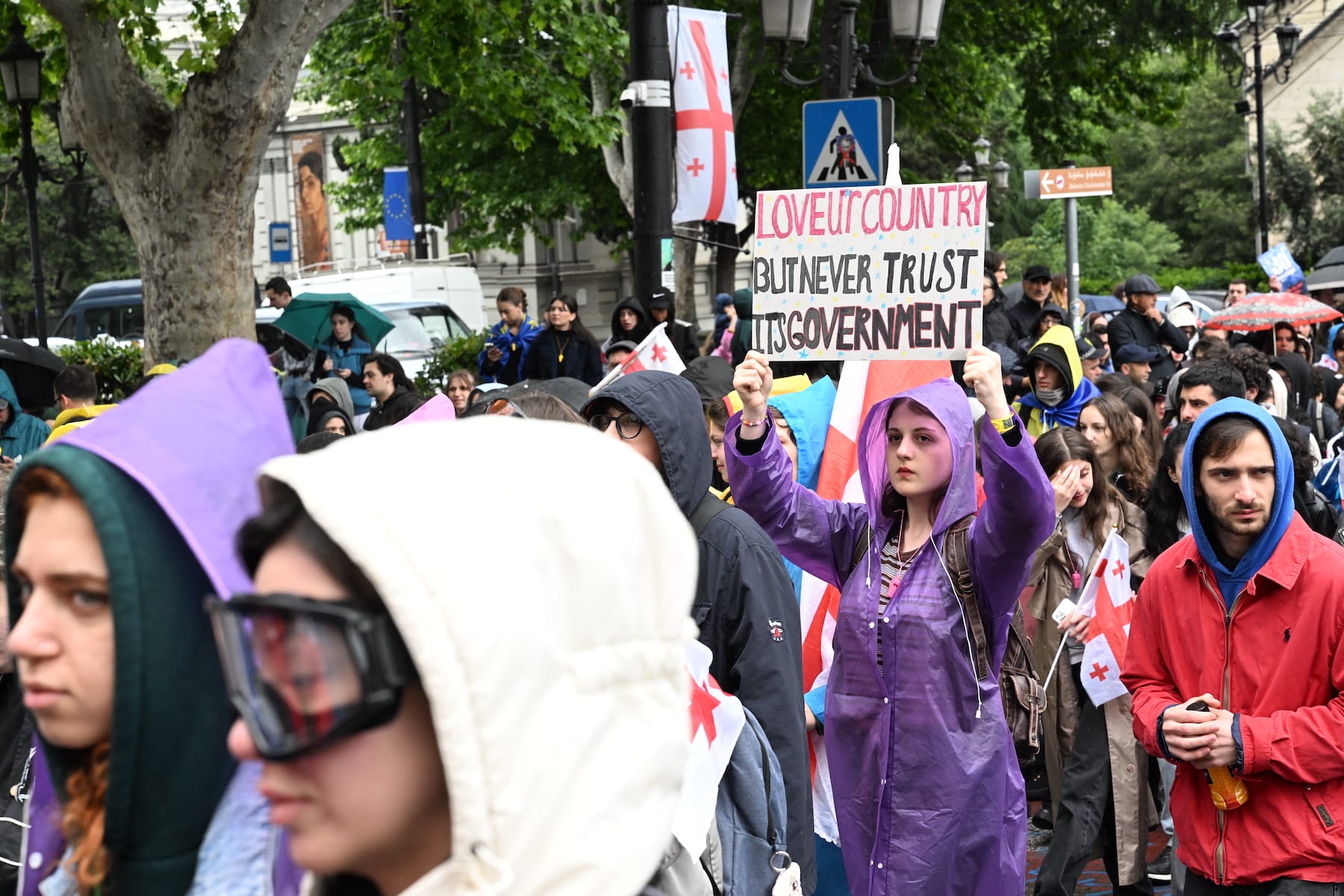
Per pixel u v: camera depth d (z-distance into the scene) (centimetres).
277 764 102
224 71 1061
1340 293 1972
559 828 102
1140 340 1280
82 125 1086
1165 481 536
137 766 129
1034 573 538
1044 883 522
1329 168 4497
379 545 97
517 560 101
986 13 2531
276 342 2073
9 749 287
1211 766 354
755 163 2697
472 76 1528
